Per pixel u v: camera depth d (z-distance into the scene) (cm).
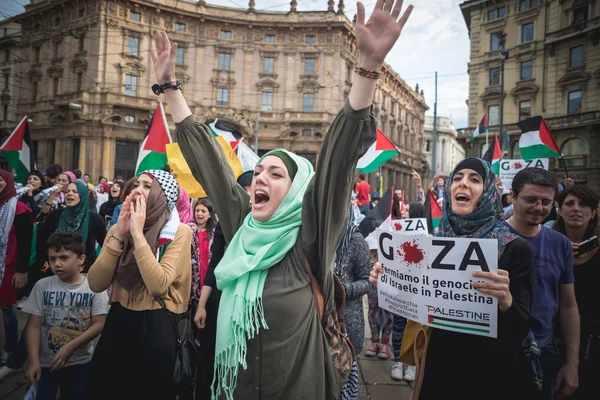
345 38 3653
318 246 169
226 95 3575
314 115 3572
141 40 3391
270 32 3606
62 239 260
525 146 672
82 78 3362
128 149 3453
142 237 206
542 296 216
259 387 157
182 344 228
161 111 541
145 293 216
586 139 2603
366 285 291
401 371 379
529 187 217
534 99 2834
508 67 2966
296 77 3609
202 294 302
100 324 261
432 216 522
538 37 2795
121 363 210
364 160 676
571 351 219
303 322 162
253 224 184
